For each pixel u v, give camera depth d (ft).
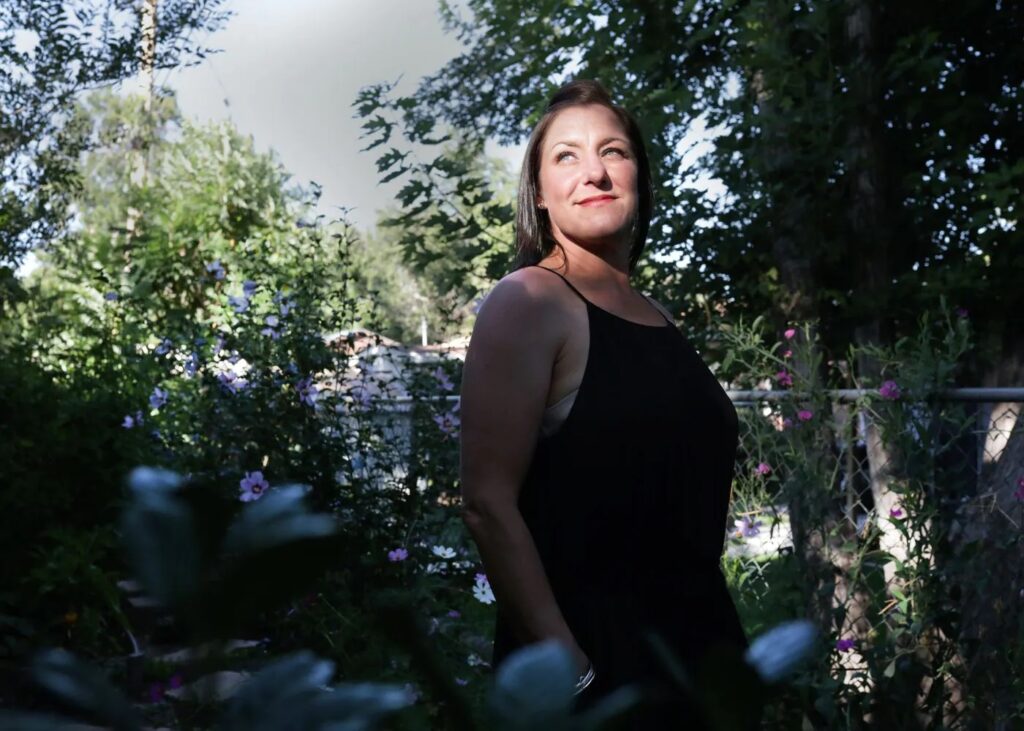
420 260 17.06
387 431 15.14
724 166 17.37
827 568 11.33
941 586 10.48
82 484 15.61
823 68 18.01
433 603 12.42
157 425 16.26
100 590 13.84
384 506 13.97
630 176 6.47
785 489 11.73
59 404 15.75
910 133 17.85
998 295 16.48
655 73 19.01
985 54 18.34
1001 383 16.88
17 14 21.71
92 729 0.82
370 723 0.86
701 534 5.89
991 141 17.92
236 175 31.65
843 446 11.95
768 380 13.60
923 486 10.91
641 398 5.80
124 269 27.40
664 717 3.43
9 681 1.21
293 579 0.76
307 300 15.57
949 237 17.78
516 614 5.57
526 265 6.72
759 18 16.98
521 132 21.85
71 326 21.56
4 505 14.78
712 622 5.83
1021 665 10.03
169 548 0.75
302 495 0.80
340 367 15.46
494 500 5.66
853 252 17.42
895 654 10.61
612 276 6.43
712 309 17.75
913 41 16.94
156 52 22.31
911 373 11.10
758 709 0.81
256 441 14.42
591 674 5.47
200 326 16.05
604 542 5.68
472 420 5.75
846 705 10.46
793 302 16.43
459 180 17.21
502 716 0.83
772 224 16.94
